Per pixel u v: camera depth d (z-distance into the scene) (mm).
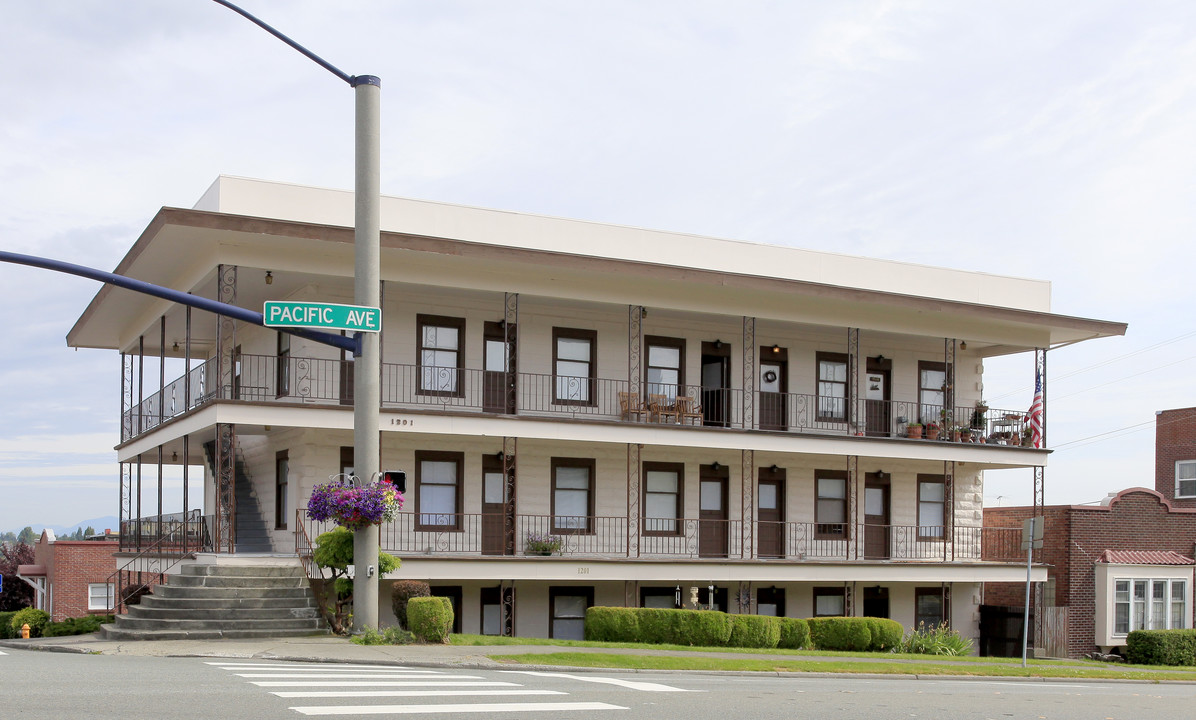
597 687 13539
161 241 23203
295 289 26203
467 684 13109
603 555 28266
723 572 27562
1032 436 32531
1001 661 24859
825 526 31516
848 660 21359
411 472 26797
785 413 31047
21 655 17531
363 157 18219
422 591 21562
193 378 28891
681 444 27375
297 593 21781
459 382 27156
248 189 25125
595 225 28859
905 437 31156
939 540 32906
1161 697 17688
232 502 23484
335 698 11148
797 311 29156
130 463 34031
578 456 28516
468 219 27406
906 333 30703
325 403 25906
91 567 45438
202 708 10195
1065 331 32250
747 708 12070
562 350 28531
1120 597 32562
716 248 30234
